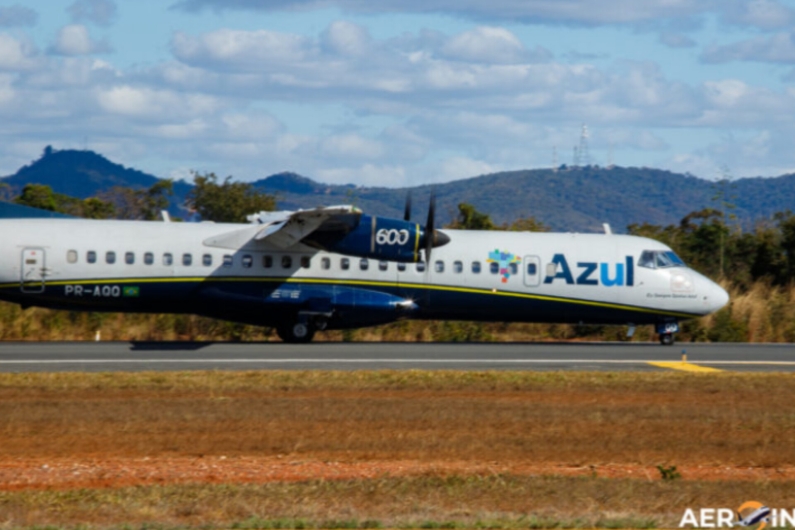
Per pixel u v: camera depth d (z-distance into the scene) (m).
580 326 119.25
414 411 61.41
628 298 102.44
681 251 150.75
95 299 95.00
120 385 68.69
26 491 44.28
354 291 97.69
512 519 39.88
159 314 105.75
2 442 52.72
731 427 59.22
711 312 104.44
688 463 51.78
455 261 99.44
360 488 44.81
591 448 54.06
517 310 101.44
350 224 94.00
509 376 76.00
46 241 94.06
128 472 47.78
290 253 97.12
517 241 101.88
